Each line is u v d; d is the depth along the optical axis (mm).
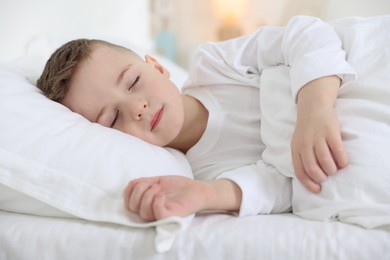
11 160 621
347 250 541
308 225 591
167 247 539
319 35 817
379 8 1367
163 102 812
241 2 2301
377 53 770
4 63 953
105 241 570
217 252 554
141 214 561
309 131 661
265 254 550
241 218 634
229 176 678
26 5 1501
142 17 2297
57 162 626
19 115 672
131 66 830
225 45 971
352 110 689
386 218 562
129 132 787
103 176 619
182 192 596
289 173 711
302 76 734
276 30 945
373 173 608
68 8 1717
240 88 921
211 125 888
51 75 839
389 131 646
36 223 615
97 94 799
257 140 874
